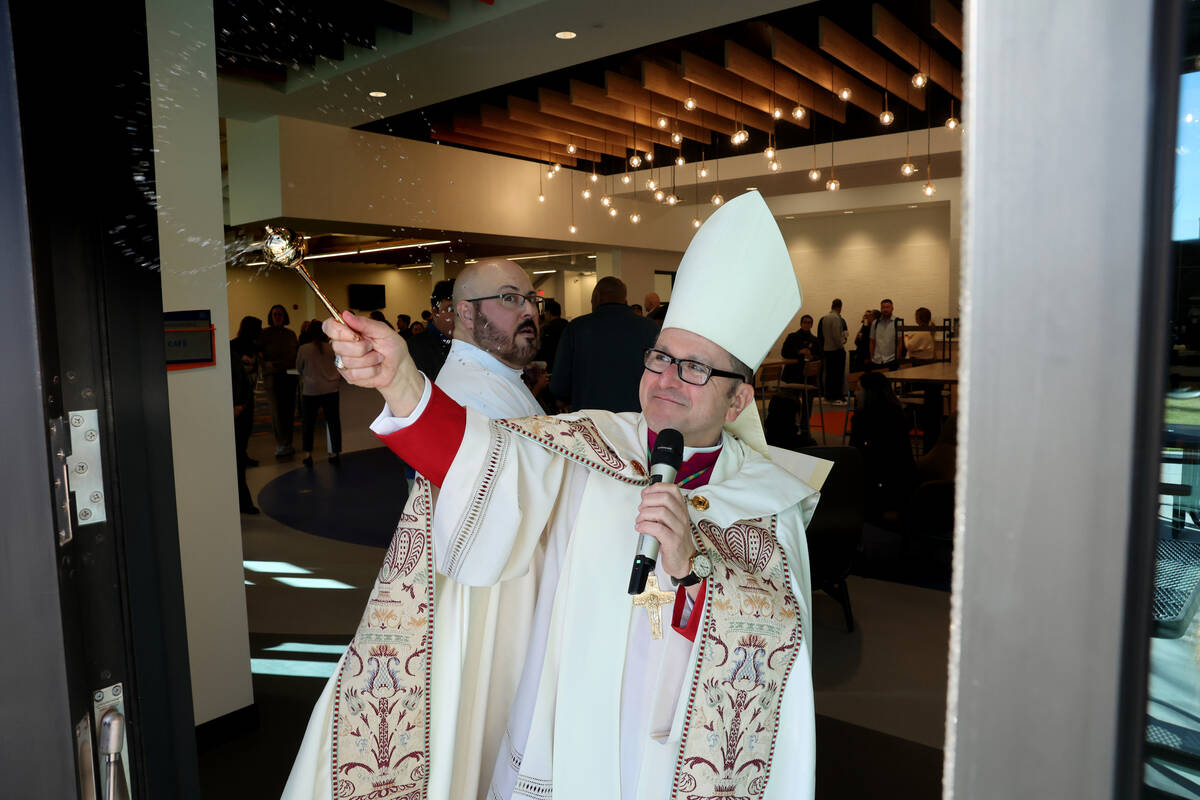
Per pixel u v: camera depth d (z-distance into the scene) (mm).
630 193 11531
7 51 674
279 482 7258
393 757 1207
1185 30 319
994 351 352
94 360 865
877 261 14461
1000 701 363
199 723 2672
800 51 7094
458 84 5680
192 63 2545
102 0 871
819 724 2836
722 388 1183
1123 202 325
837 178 11117
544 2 4395
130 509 984
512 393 2111
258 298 13891
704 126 9289
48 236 788
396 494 6684
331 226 7512
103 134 886
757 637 1093
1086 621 344
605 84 7645
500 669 1353
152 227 980
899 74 8070
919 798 2395
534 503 1175
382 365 1052
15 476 692
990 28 341
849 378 11141
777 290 1170
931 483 4562
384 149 7531
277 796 2418
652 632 1135
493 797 1245
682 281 1212
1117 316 329
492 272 2139
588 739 1143
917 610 3934
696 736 1079
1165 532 429
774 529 1204
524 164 9875
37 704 716
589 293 18062
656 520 1007
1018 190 342
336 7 4613
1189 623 418
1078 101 330
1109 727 344
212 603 2707
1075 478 341
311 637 3645
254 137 6699
